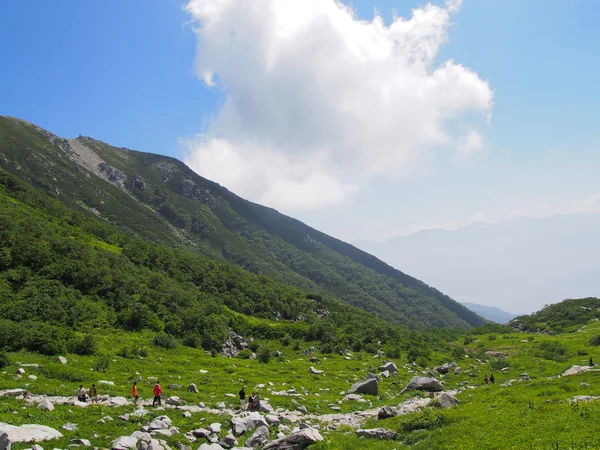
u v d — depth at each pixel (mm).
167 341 58656
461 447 18438
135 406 28562
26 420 21469
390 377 56781
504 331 137125
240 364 57812
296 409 34094
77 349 46125
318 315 111000
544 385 33906
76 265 66000
